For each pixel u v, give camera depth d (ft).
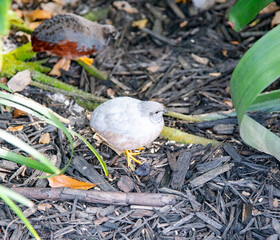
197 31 18.22
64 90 14.76
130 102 11.62
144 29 18.29
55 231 10.41
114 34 16.07
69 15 15.07
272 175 11.87
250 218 10.78
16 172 11.76
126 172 12.16
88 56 17.01
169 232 10.57
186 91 15.44
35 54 16.43
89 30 15.01
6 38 16.93
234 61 16.51
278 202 11.21
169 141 13.24
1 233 10.25
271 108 13.34
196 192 11.58
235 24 12.37
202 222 10.81
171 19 18.90
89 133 13.38
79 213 10.87
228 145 12.81
